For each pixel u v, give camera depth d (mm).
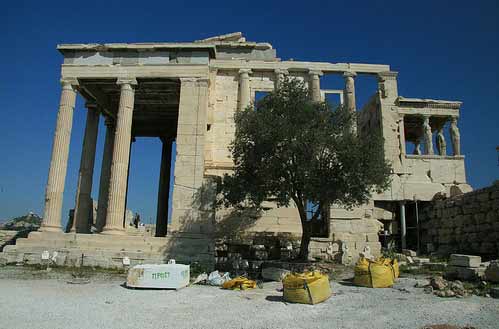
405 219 35188
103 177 36250
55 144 28219
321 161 21609
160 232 39531
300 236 29203
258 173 22000
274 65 34938
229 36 36875
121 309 12984
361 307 13578
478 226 26312
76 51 29828
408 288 17609
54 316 11672
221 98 34938
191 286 18516
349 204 22625
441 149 40594
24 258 24406
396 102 36438
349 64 35469
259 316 12141
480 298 15070
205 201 26391
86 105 33344
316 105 22422
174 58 29234
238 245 28250
